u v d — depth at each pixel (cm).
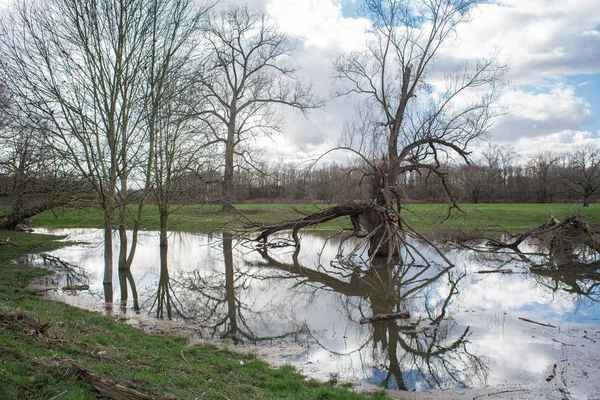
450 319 1354
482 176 7538
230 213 3794
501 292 1720
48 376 614
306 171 2459
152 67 1639
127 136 1614
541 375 934
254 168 3712
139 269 2088
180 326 1227
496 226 3488
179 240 3173
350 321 1340
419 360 1022
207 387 728
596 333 1207
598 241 2300
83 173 1513
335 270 2202
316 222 2533
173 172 2130
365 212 2378
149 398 598
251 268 2241
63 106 1455
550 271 2109
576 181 6391
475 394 845
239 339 1141
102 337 917
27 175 1784
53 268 1922
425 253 2694
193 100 2434
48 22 1441
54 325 900
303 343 1125
